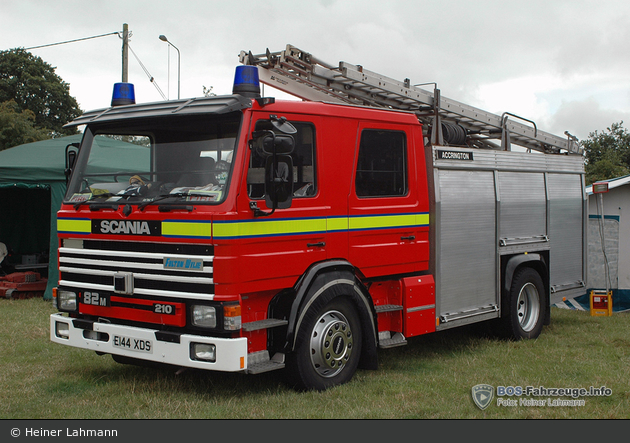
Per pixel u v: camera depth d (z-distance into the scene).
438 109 7.42
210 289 4.77
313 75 6.57
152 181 5.30
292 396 5.25
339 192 5.70
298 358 5.24
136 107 5.54
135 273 5.19
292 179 5.04
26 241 13.86
